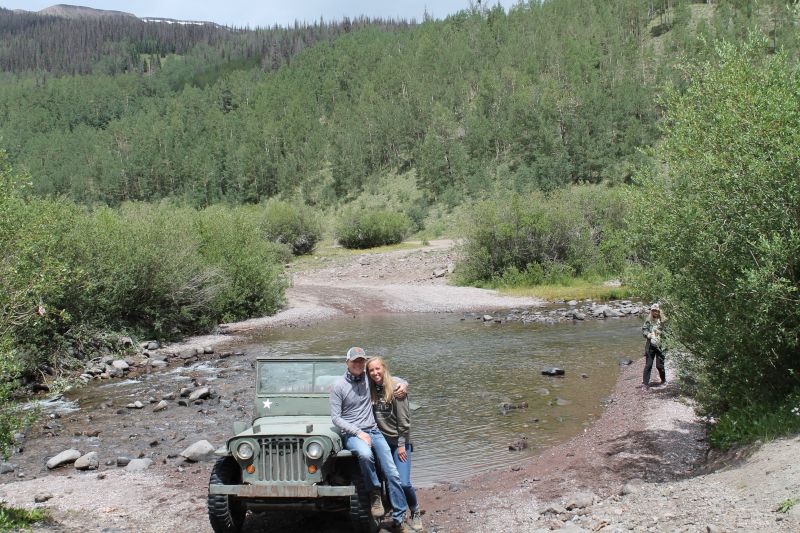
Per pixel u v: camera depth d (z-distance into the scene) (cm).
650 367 1470
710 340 916
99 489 922
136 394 1711
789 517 556
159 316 2738
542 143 11606
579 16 18075
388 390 708
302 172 15100
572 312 3120
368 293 4394
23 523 720
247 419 1405
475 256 4612
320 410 769
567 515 720
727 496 659
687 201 875
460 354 2156
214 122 18662
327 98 19638
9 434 781
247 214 3875
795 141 763
